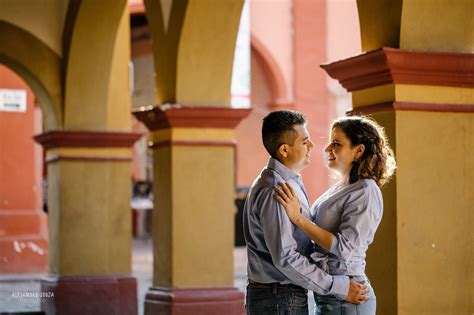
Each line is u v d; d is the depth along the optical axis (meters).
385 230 7.08
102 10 12.84
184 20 10.20
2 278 17.72
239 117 10.73
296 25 27.55
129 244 13.77
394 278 6.99
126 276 13.66
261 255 5.66
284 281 5.62
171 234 10.78
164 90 10.87
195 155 10.77
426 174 7.04
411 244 7.00
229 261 10.93
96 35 13.16
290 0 27.66
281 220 5.46
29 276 18.12
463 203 7.14
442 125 7.07
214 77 10.57
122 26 13.70
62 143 13.37
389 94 7.02
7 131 18.77
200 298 10.76
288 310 5.61
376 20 7.26
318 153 27.42
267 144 5.74
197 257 10.84
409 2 6.96
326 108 27.56
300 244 5.64
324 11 27.45
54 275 13.69
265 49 27.38
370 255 7.19
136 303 13.66
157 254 11.18
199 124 10.67
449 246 7.11
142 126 31.03
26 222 18.83
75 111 13.45
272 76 27.64
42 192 20.91
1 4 13.05
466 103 7.13
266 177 5.64
